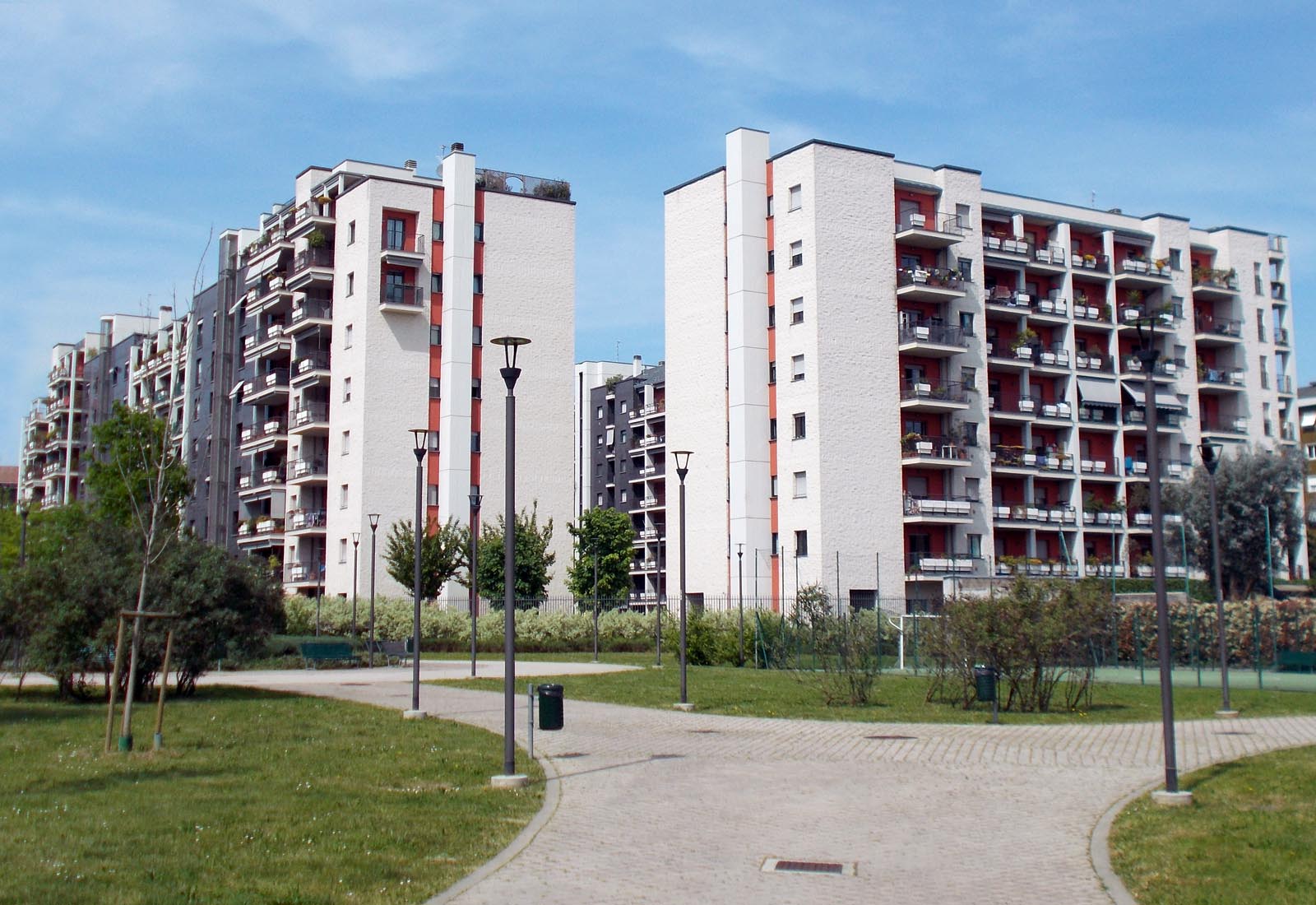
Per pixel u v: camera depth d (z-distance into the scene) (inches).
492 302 2386.8
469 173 2378.2
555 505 2412.6
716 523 2272.4
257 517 2615.7
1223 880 363.9
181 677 1030.4
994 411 2345.0
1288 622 1325.0
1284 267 2906.0
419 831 438.0
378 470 2260.1
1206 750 657.6
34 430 4500.5
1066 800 515.2
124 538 993.5
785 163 2241.6
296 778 554.3
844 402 2150.6
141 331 4028.1
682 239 2395.4
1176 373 2635.3
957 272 2267.5
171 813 459.2
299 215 2504.9
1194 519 2171.5
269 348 2556.6
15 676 1259.8
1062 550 2429.9
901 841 438.0
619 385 3686.0
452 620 1987.0
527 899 353.7
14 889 335.6
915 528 2230.6
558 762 629.9
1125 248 2650.1
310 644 1599.4
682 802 514.0
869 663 1047.0
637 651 2023.9
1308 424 4215.1
